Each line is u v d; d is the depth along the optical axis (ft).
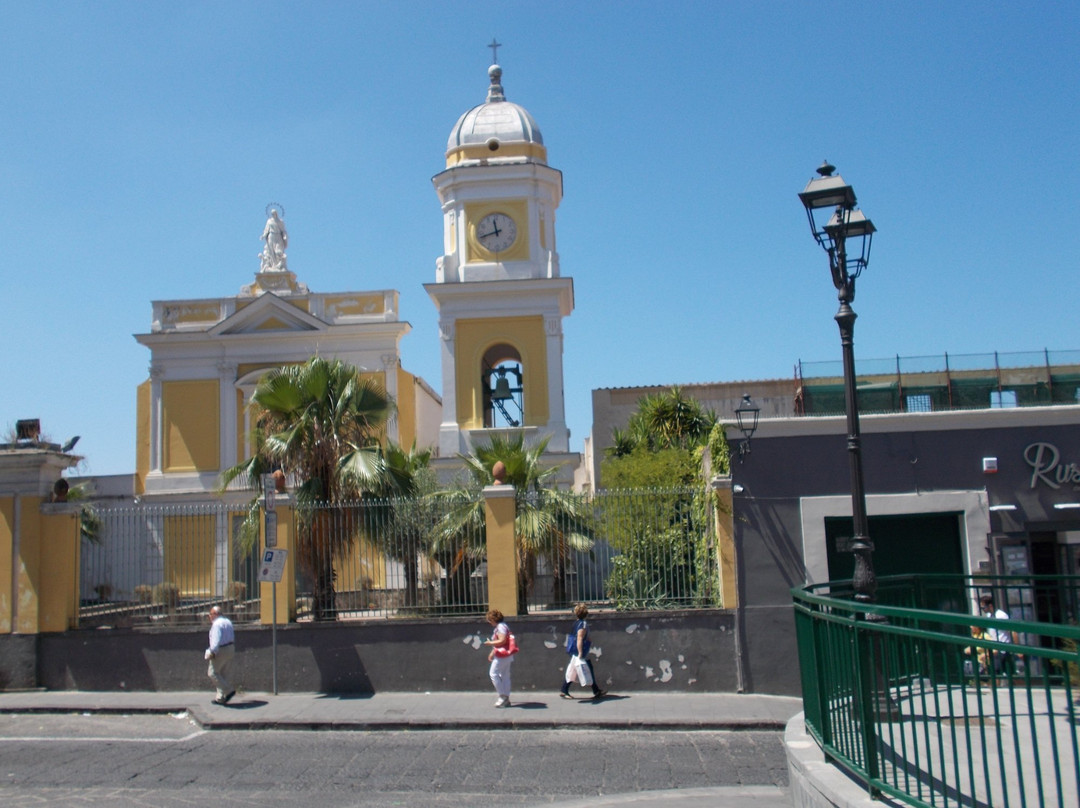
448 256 103.24
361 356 107.55
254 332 108.06
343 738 42.55
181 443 108.06
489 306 101.71
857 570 36.35
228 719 45.24
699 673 51.11
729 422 52.60
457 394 100.73
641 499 54.60
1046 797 18.78
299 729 44.50
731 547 51.75
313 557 55.42
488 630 52.39
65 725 45.62
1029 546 50.93
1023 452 51.78
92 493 105.60
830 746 23.56
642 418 80.79
